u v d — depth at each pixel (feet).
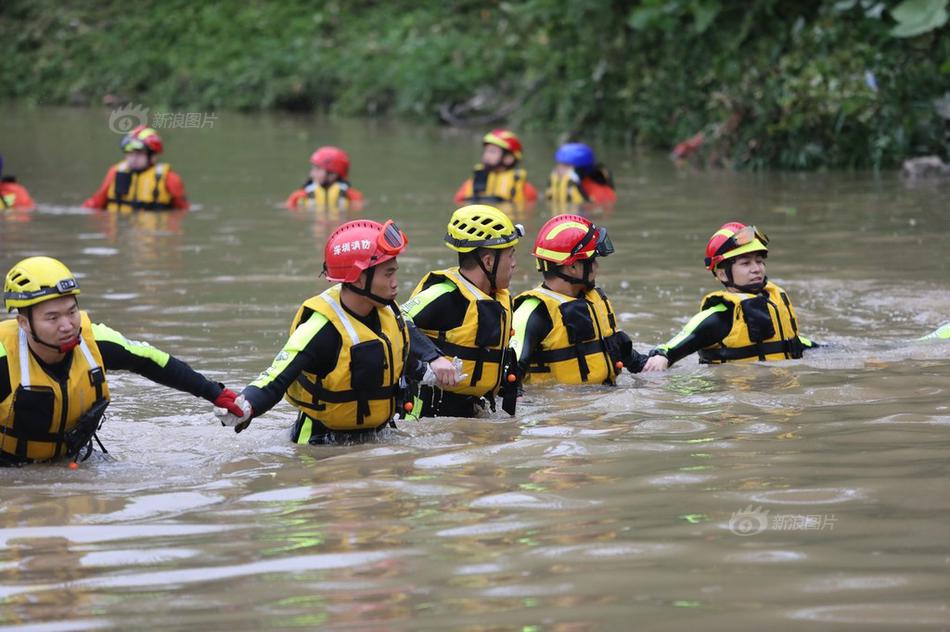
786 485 20.08
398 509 19.44
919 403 25.72
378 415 24.89
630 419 25.48
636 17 86.89
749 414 25.40
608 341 29.94
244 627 14.85
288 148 94.17
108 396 23.71
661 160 83.10
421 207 61.87
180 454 24.09
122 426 26.53
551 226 30.22
